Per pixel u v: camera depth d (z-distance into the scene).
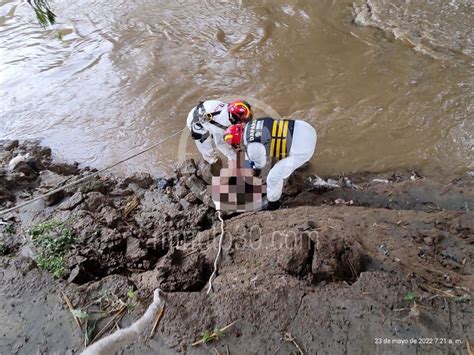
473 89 6.37
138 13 9.25
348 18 8.28
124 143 6.34
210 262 4.03
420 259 3.77
